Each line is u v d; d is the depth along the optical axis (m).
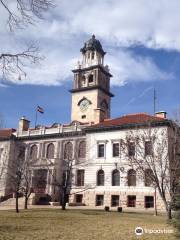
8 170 72.69
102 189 62.28
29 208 51.22
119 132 63.09
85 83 88.62
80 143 70.81
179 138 45.06
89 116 84.19
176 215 19.09
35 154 76.06
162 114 63.03
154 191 55.91
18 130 80.38
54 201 64.81
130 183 59.75
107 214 41.03
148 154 47.72
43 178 67.38
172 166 42.69
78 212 42.47
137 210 54.16
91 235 21.14
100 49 92.25
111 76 92.31
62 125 74.62
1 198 66.69
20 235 20.36
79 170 67.12
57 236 20.44
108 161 63.06
